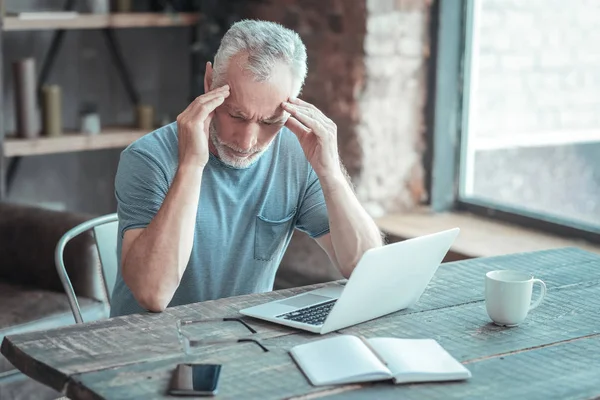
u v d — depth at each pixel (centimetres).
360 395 164
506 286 199
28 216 352
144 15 455
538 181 401
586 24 372
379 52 407
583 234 379
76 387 166
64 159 491
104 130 461
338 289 223
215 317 203
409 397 163
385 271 195
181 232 214
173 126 240
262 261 247
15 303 327
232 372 172
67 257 339
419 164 430
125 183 229
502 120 412
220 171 238
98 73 495
